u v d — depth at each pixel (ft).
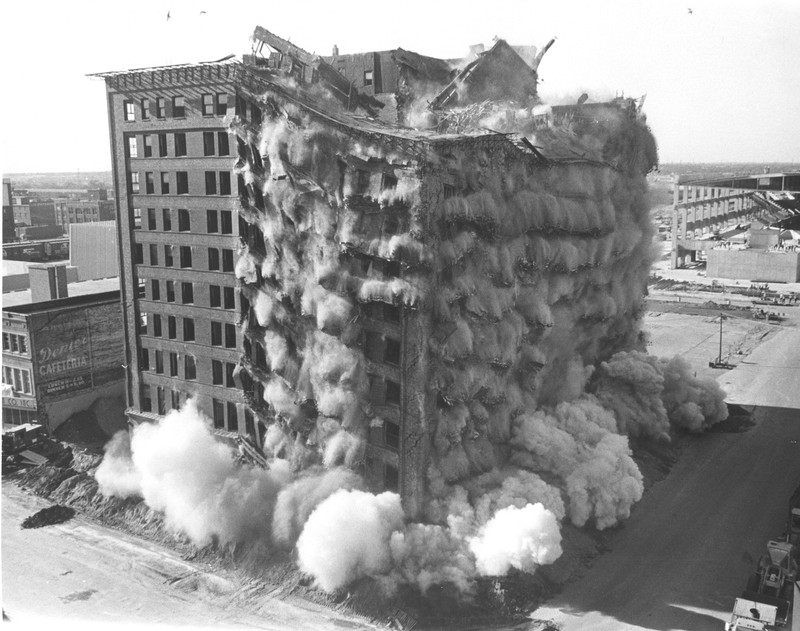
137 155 202.49
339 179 153.48
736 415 250.37
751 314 415.44
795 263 486.79
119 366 262.47
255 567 158.40
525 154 173.78
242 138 173.58
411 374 149.79
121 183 206.18
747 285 489.26
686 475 203.82
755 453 219.00
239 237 182.80
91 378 253.65
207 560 164.66
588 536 165.07
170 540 173.58
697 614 138.92
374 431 160.66
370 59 200.23
